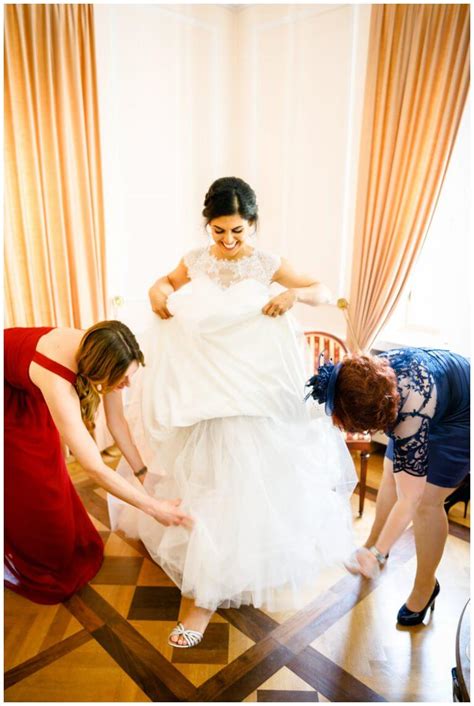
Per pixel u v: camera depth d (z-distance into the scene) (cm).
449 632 184
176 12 319
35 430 190
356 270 307
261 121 356
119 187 315
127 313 335
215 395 173
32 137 261
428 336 309
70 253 291
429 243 300
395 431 149
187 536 179
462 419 162
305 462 185
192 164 352
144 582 210
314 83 320
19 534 196
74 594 203
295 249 355
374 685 163
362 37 289
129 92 307
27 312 281
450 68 246
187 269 196
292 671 168
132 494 164
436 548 171
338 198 322
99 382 166
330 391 140
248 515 170
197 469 176
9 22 247
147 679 165
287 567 181
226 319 176
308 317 354
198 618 176
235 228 174
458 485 166
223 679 164
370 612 193
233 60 359
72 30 265
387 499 198
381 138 278
